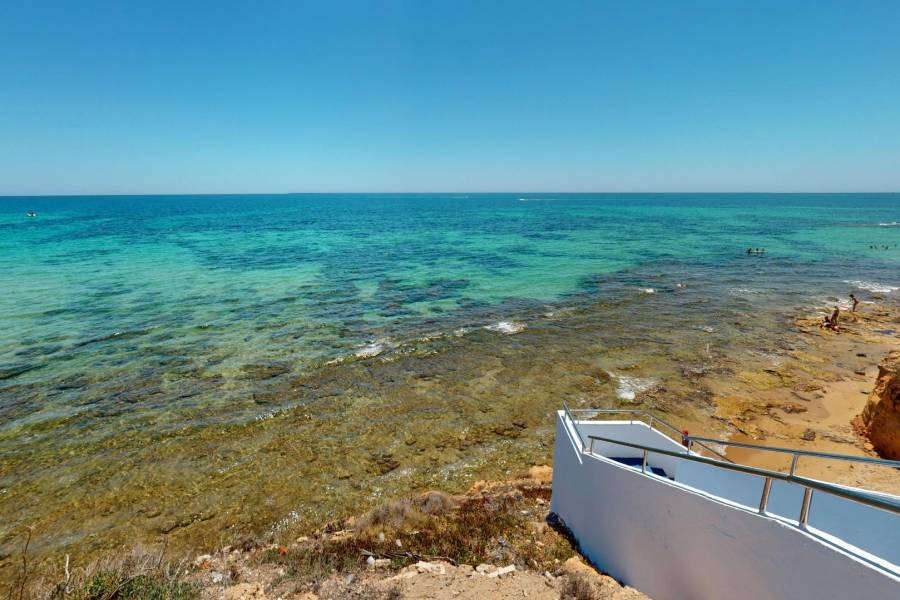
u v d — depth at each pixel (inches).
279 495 395.2
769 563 151.5
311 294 1074.7
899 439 416.5
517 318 889.5
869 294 1072.2
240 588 227.9
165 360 661.3
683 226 2928.2
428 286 1173.1
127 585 209.3
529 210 5054.1
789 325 830.5
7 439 462.9
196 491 398.0
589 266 1469.0
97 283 1147.3
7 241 1914.4
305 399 557.0
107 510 374.3
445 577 241.1
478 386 595.2
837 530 185.2
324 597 222.8
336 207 5915.4
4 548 334.0
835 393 559.8
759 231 2573.8
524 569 259.4
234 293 1074.1
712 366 648.4
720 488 251.1
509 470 433.7
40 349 692.7
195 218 3597.4
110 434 477.1
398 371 638.5
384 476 423.5
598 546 265.1
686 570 192.1
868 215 3973.9
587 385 596.1
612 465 246.8
